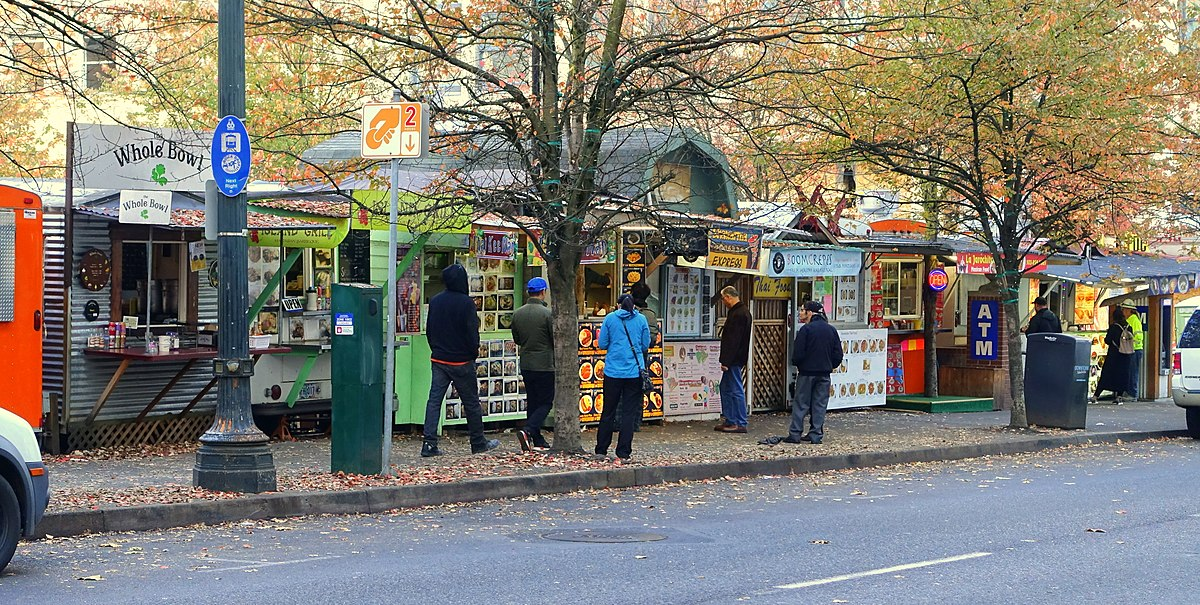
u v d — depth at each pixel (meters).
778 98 21.17
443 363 15.96
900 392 25.98
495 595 8.84
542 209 16.05
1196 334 22.48
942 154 21.88
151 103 23.83
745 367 22.78
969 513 13.27
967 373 26.30
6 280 13.73
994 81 20.19
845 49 20.42
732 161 22.48
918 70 20.66
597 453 16.45
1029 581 9.61
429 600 8.65
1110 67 20.77
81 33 14.93
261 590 8.86
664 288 21.59
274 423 17.53
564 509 13.39
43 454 15.37
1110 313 28.89
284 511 12.37
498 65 20.77
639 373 16.25
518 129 16.30
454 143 16.73
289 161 21.05
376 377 13.97
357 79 16.89
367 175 16.28
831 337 19.12
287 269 16.95
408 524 12.19
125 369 15.77
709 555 10.58
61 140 26.44
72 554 10.16
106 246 15.73
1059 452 20.19
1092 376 29.27
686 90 16.12
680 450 17.80
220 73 12.58
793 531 11.97
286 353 17.19
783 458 17.06
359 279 17.81
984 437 20.62
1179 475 16.95
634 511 13.30
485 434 19.16
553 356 16.94
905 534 11.82
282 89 19.20
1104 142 20.64
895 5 20.09
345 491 12.85
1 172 24.03
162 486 12.84
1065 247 23.27
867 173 23.41
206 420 17.00
